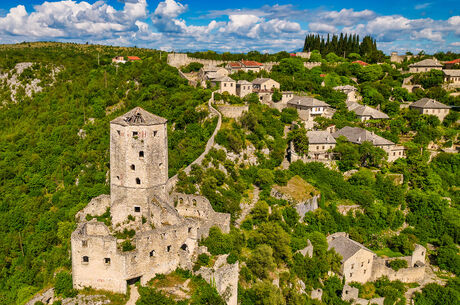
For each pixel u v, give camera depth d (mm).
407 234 121000
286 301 83188
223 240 80625
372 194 126438
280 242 90562
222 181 109000
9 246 100812
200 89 156750
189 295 69562
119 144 83062
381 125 162000
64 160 130750
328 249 102375
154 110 144875
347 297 95062
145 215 85188
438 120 165250
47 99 178625
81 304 68500
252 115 134375
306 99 166000
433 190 134250
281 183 120375
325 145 138125
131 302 68875
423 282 107625
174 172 104250
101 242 69812
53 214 107875
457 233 121688
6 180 130500
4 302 84438
